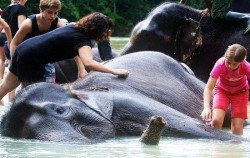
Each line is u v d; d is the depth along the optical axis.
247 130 14.86
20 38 15.63
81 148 11.41
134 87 14.13
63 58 14.32
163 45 21.12
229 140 12.85
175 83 15.07
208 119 14.07
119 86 13.95
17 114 12.44
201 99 15.42
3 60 20.97
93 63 13.84
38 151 11.09
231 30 21.34
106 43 19.33
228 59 13.73
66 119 12.28
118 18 87.56
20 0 20.22
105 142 12.12
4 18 20.19
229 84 14.16
